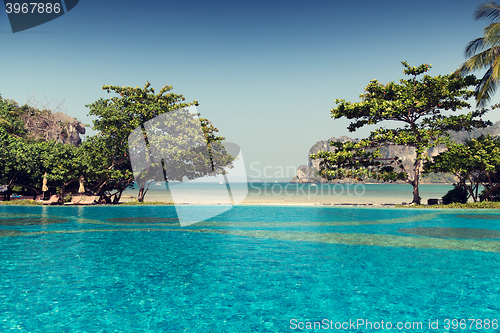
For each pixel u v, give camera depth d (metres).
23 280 6.41
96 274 6.84
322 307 5.18
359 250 8.98
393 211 18.94
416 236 11.04
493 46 18.86
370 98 23.84
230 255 8.48
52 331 4.33
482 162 20.73
